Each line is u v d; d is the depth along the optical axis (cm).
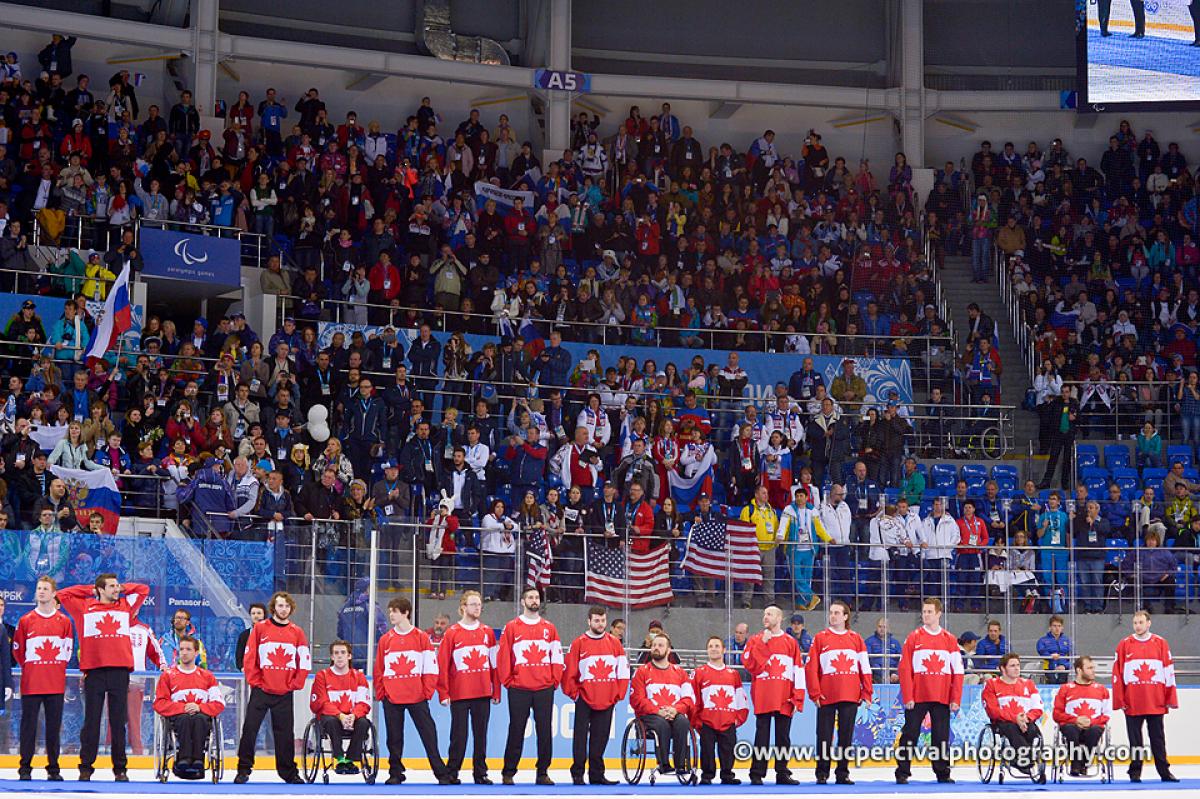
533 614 1633
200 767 1560
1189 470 2830
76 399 2312
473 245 3017
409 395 2584
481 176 3188
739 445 2662
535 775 1847
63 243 2747
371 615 1833
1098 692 1772
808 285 3178
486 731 1619
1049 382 2934
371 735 1722
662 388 2830
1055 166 3400
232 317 2623
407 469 2402
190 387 2345
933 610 1733
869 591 2141
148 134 2969
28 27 2995
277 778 1691
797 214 3294
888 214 3328
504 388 2761
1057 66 3638
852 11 3675
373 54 3291
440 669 1611
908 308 3158
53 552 1753
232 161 2992
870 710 2055
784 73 3650
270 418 2369
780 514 2575
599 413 2670
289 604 1587
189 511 2153
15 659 1675
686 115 3578
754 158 3381
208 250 2683
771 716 1694
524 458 2478
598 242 3145
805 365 2941
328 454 2273
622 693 1641
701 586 2078
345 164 3069
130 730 1789
